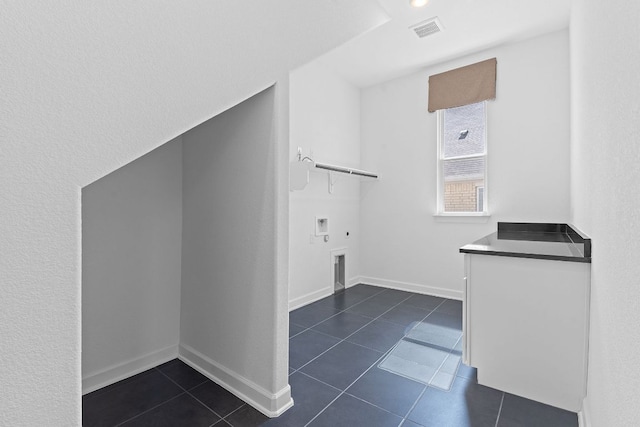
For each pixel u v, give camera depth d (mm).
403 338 2674
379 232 4422
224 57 1373
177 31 1217
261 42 1515
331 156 4027
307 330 2846
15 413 870
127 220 2035
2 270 848
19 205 872
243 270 1819
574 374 1687
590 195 1571
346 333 2775
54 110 929
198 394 1857
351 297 3881
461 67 3725
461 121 3840
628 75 811
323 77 3904
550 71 3236
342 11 1882
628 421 740
